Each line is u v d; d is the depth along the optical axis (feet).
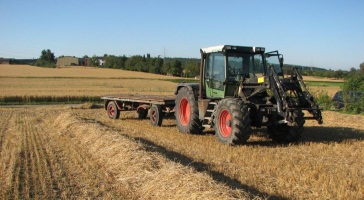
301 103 31.83
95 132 34.53
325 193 18.80
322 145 31.45
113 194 19.25
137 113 53.47
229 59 34.14
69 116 46.52
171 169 20.53
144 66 291.17
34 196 19.19
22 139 35.76
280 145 31.94
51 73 236.02
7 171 23.75
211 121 34.47
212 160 26.14
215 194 16.34
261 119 32.19
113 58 330.75
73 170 24.02
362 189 19.17
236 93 33.91
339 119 53.21
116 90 132.16
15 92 109.50
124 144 27.81
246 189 19.52
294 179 21.08
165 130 41.14
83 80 186.91
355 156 27.63
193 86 38.83
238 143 31.01
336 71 228.63
